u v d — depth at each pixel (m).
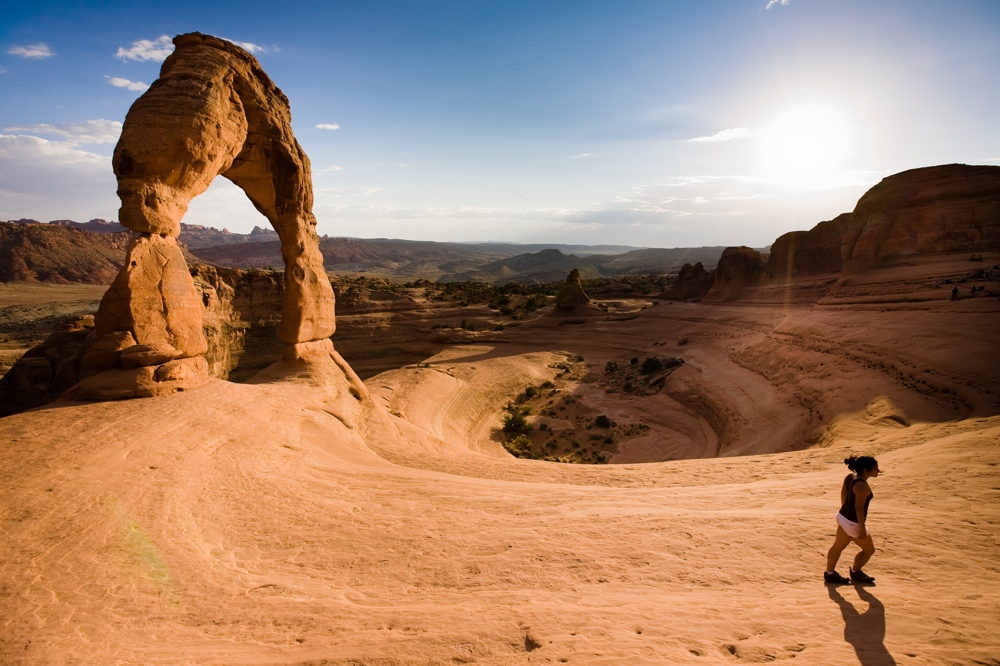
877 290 43.84
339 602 6.76
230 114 20.45
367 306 79.50
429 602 6.68
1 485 10.12
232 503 10.90
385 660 5.19
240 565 8.22
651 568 7.26
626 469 16.08
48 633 6.14
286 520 10.18
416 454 19.62
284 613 6.50
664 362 61.78
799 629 5.13
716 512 9.43
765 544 7.72
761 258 81.50
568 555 7.93
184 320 18.86
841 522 6.38
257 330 55.22
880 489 10.02
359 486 12.85
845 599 5.77
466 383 51.28
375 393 41.50
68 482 10.47
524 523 9.63
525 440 40.62
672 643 5.02
